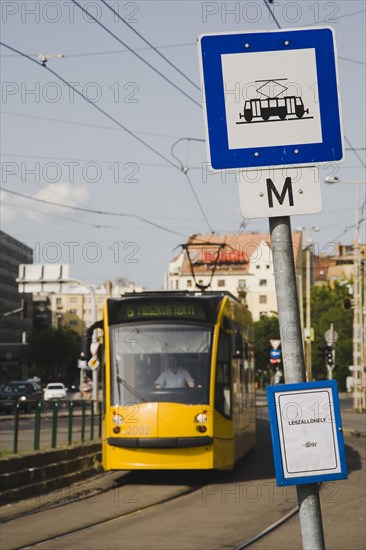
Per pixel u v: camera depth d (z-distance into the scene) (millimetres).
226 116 8828
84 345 37000
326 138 8812
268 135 8805
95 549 21797
